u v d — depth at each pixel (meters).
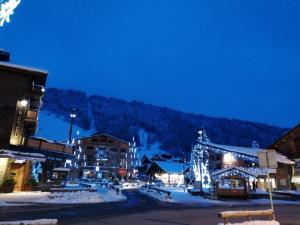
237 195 32.38
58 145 36.31
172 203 27.39
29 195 26.41
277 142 47.47
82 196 26.67
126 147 95.44
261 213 11.97
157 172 89.00
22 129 31.91
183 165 86.62
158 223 14.30
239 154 40.62
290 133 45.78
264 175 40.81
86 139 92.38
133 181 84.75
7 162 29.17
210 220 15.58
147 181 81.19
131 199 30.78
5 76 32.22
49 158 35.81
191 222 14.73
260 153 13.34
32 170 36.72
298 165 43.25
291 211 21.30
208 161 43.81
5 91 31.81
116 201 27.42
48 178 45.19
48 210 18.78
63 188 33.16
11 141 30.89
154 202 28.02
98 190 37.59
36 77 33.72
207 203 28.16
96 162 90.25
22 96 32.38
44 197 24.94
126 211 19.59
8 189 28.22
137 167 112.81
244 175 33.50
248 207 24.72
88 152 91.06
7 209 18.56
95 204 23.64
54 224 8.62
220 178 33.88
